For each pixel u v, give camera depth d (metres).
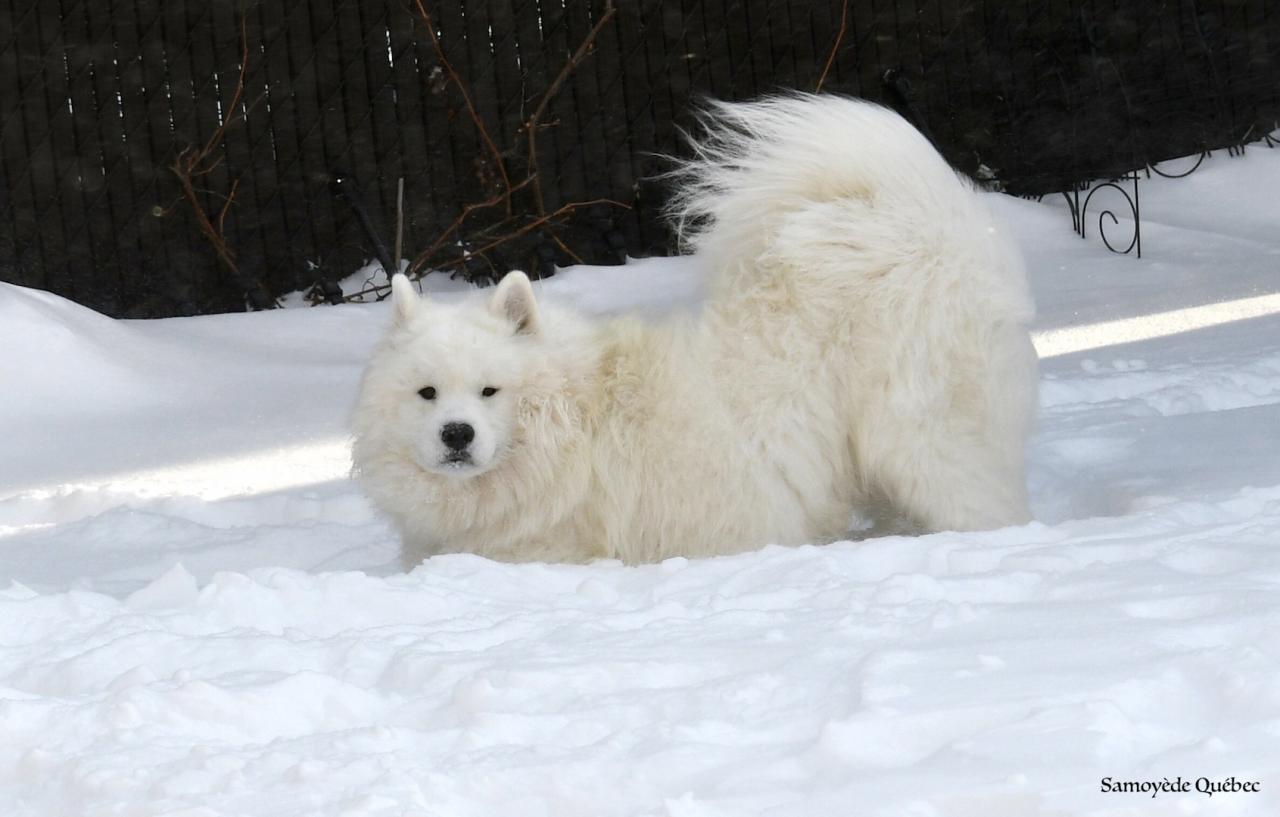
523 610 7.96
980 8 27.73
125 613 8.11
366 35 24.69
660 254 26.36
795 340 9.81
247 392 19.61
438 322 9.95
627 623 7.30
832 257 9.77
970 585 7.31
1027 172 28.42
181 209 23.94
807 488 9.85
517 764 5.18
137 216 23.72
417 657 6.64
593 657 6.48
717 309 10.12
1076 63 28.20
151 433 17.62
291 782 5.19
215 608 7.98
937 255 9.82
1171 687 5.22
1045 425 13.99
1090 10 28.27
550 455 9.87
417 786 4.97
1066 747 4.71
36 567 11.55
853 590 7.45
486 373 9.66
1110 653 5.69
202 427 17.86
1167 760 4.54
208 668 6.84
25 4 22.92
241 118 24.14
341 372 20.58
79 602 8.38
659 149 26.27
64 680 6.82
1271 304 20.73
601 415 9.99
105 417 18.47
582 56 25.73
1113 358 18.16
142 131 23.64
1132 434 12.99
